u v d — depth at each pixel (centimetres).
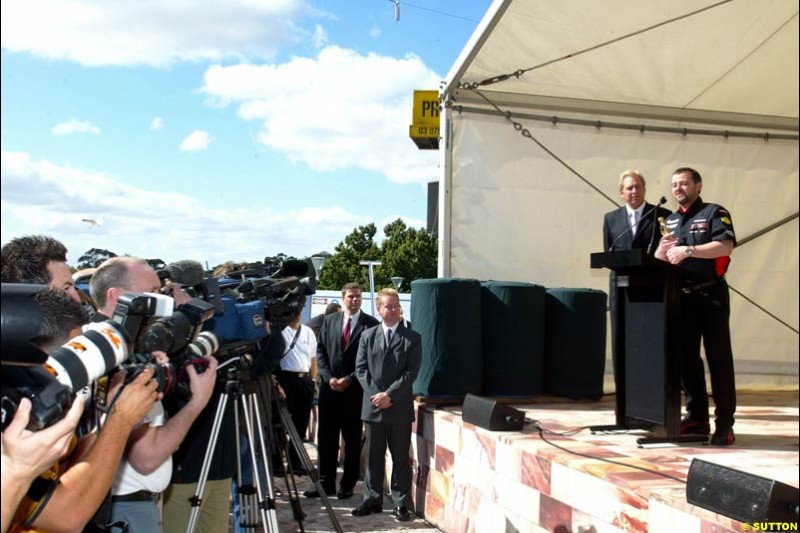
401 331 575
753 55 641
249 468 400
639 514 312
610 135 714
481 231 680
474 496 482
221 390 363
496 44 620
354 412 662
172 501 363
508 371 611
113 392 207
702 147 736
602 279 710
